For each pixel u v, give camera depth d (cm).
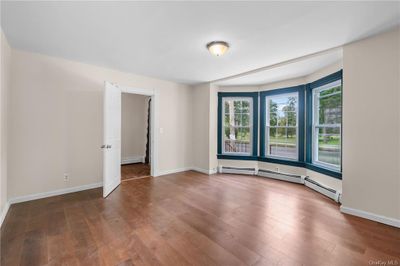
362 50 250
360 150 254
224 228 226
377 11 191
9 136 285
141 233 215
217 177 457
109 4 182
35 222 238
